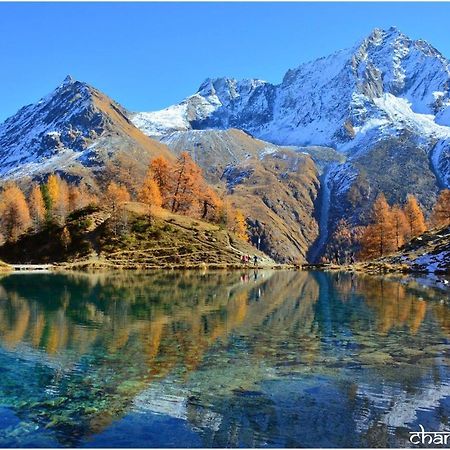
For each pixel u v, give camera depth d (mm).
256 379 21734
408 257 98188
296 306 44844
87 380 21469
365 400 19312
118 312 40406
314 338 30156
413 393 20062
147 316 38375
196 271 97375
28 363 24062
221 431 16641
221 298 51125
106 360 24656
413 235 136625
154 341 29094
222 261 112500
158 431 16609
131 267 100312
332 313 40562
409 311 41656
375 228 129500
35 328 33000
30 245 113688
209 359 24922
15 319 36500
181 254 111188
